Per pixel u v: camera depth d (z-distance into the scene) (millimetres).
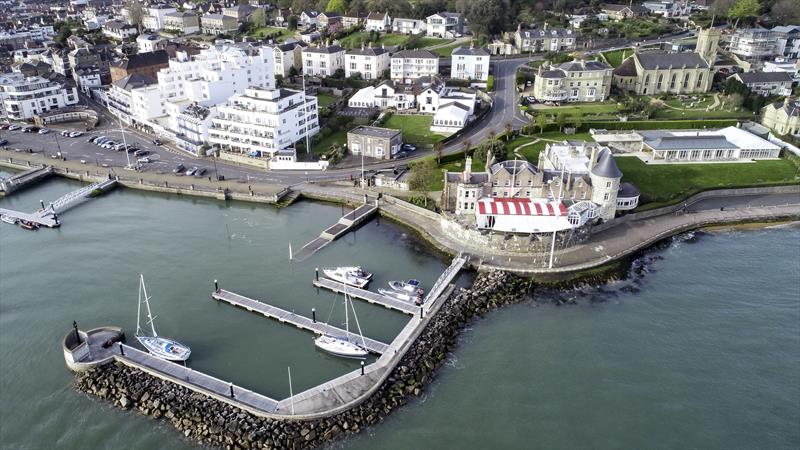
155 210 164875
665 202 158125
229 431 88812
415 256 139750
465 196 145750
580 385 99500
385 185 172000
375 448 87562
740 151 187875
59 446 88500
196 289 127062
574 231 138750
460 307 118250
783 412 93562
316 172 183375
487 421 92312
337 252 142000
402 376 100188
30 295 124688
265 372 102875
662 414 93562
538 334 112438
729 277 129625
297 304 121688
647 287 126750
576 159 163250
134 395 96438
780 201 163500
